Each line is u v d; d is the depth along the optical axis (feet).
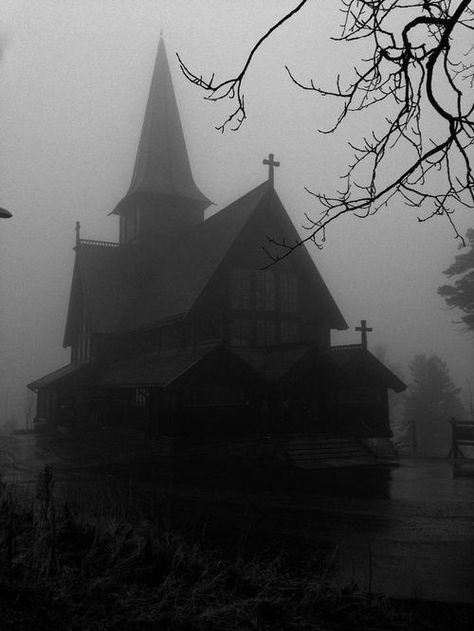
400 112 16.58
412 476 70.90
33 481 62.95
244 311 110.52
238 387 94.12
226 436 92.84
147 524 38.45
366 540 39.37
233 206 128.06
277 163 118.42
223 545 37.27
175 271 131.54
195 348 104.47
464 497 56.49
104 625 18.38
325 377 93.50
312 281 117.39
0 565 21.34
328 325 118.73
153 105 165.99
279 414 93.91
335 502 53.47
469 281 155.84
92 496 51.88
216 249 117.08
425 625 24.34
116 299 142.00
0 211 45.80
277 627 21.13
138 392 106.11
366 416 100.01
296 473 73.26
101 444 103.35
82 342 149.07
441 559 34.94
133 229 156.76
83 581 21.34
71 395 133.28
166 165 158.30
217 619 20.47
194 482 64.95
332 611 23.97
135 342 134.41
